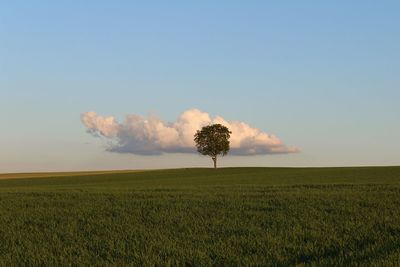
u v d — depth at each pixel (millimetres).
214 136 107438
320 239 14367
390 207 20688
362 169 73125
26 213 21734
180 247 13680
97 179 70250
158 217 19344
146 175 77750
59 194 31172
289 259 12078
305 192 28531
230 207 21953
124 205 23672
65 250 13695
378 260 10734
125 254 12945
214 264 11891
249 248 13461
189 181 56938
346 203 22203
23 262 12406
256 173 74438
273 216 19016
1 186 59469
